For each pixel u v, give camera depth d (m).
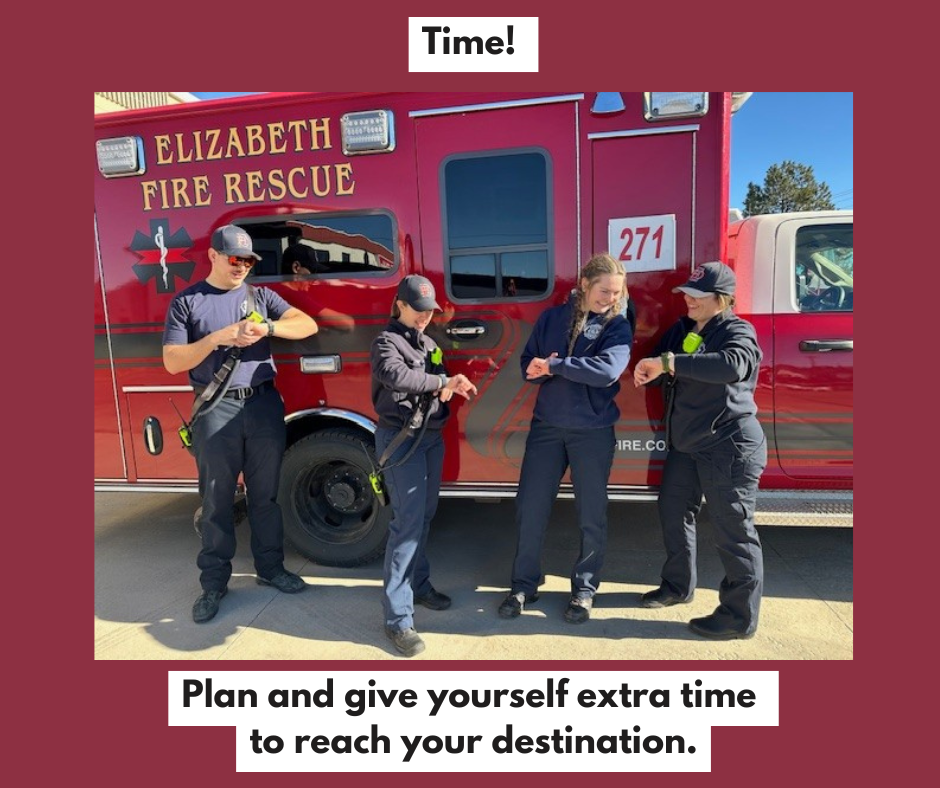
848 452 3.21
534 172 3.04
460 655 2.75
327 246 3.29
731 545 2.70
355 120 3.11
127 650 2.84
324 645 2.86
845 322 3.20
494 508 4.52
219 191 3.33
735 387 2.62
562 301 3.08
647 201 2.96
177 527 4.38
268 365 3.14
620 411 3.04
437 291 3.19
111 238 3.45
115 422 3.58
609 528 4.12
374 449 3.33
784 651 2.73
